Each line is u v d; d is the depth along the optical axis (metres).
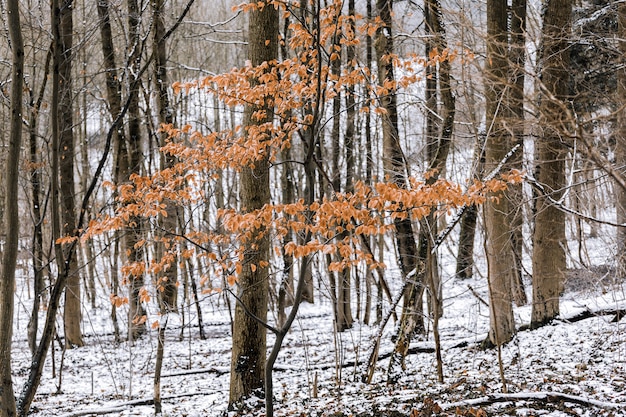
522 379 8.71
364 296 19.34
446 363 10.92
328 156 20.30
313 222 6.75
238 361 8.82
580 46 10.80
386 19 10.66
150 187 7.23
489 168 10.09
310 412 8.02
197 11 24.30
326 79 6.95
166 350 16.36
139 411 9.66
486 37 6.52
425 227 9.55
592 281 12.89
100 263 28.12
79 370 14.20
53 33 5.79
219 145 7.48
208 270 7.56
